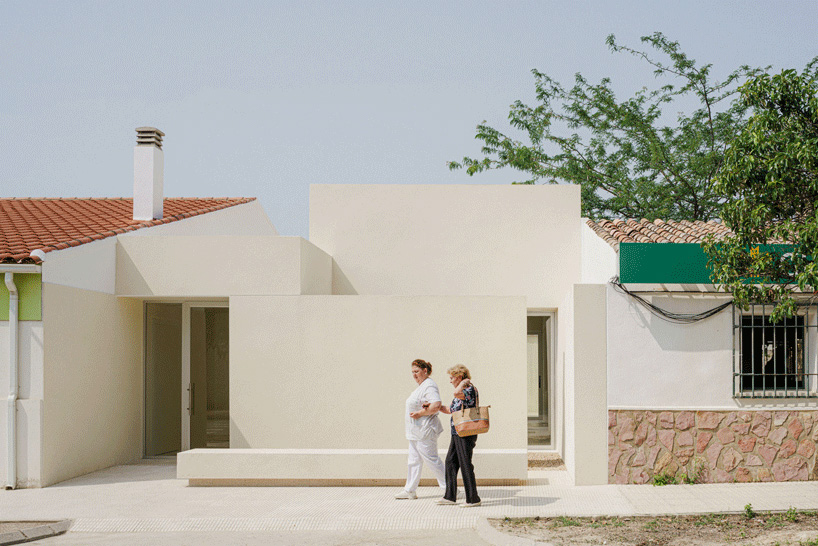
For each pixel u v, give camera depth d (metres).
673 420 10.45
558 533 8.02
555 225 15.62
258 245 13.19
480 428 9.28
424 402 9.79
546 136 29.66
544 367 15.01
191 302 13.99
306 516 9.05
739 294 9.05
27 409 10.86
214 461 10.98
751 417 10.39
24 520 8.98
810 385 10.44
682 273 10.43
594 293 10.61
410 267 15.73
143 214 16.12
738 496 9.50
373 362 12.84
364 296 12.93
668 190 28.39
